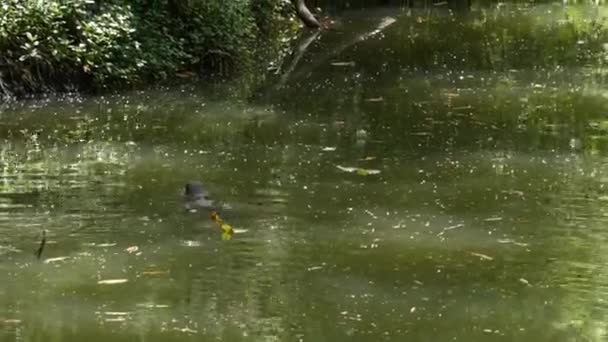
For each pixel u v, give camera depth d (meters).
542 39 19.42
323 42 19.03
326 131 11.48
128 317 6.21
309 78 15.18
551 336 6.00
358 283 6.81
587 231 7.92
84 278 6.84
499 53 17.75
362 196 8.84
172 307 6.36
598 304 6.49
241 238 7.68
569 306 6.46
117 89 13.74
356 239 7.68
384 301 6.50
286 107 12.91
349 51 17.92
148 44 14.68
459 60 16.97
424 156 10.34
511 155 10.41
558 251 7.46
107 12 14.43
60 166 9.77
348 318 6.22
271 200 8.68
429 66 16.31
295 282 6.81
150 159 10.09
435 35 19.86
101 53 13.56
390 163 10.02
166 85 14.28
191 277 6.88
